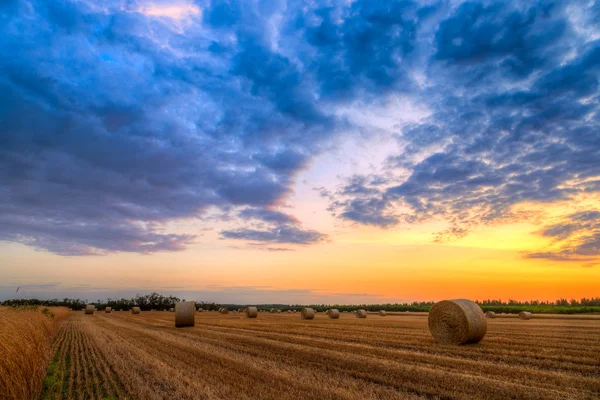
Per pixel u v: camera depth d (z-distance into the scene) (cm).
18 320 1121
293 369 1021
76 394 838
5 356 738
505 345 1494
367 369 1006
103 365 1158
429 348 1420
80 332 2292
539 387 809
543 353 1255
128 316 4819
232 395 772
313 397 752
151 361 1191
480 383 842
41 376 943
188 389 825
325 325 2678
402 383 852
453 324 1599
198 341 1714
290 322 3130
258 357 1230
